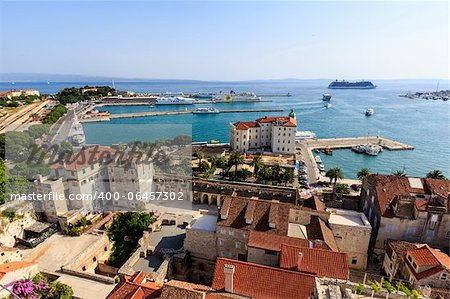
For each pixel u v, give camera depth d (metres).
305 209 56.28
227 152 145.12
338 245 55.91
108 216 69.81
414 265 44.44
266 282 37.22
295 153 144.00
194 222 57.97
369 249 58.53
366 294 26.44
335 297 24.62
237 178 108.81
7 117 173.12
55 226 66.19
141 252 53.19
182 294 31.44
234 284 37.59
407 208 54.91
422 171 131.88
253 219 52.56
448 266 41.97
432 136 194.38
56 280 47.94
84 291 46.62
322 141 173.25
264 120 151.25
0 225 58.62
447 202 54.00
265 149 150.00
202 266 56.22
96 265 60.22
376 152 150.75
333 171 96.94
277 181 104.94
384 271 55.00
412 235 56.00
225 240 53.28
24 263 48.12
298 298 35.50
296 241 47.09
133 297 33.59
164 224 66.00
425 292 40.09
